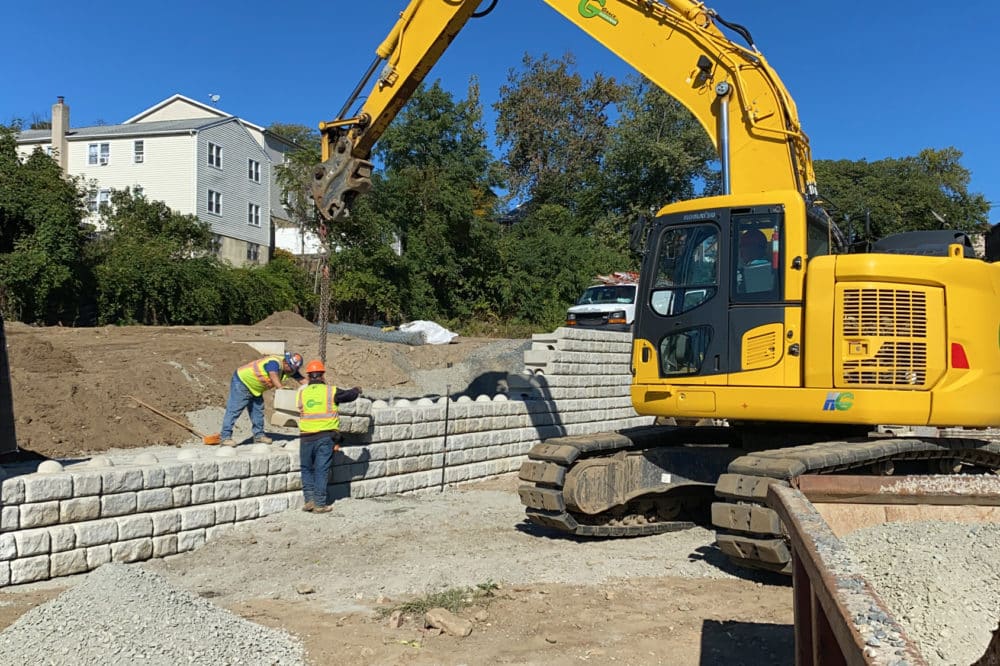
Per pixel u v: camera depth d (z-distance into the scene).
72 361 12.77
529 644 5.21
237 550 7.59
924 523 4.58
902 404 6.77
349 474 9.67
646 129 39.78
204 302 27.52
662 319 7.93
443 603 6.00
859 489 4.57
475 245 33.88
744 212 7.53
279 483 8.71
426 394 16.05
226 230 38.50
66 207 25.38
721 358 7.50
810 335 7.04
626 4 8.61
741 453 8.40
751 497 6.40
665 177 39.50
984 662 2.18
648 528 8.72
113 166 37.06
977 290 6.91
